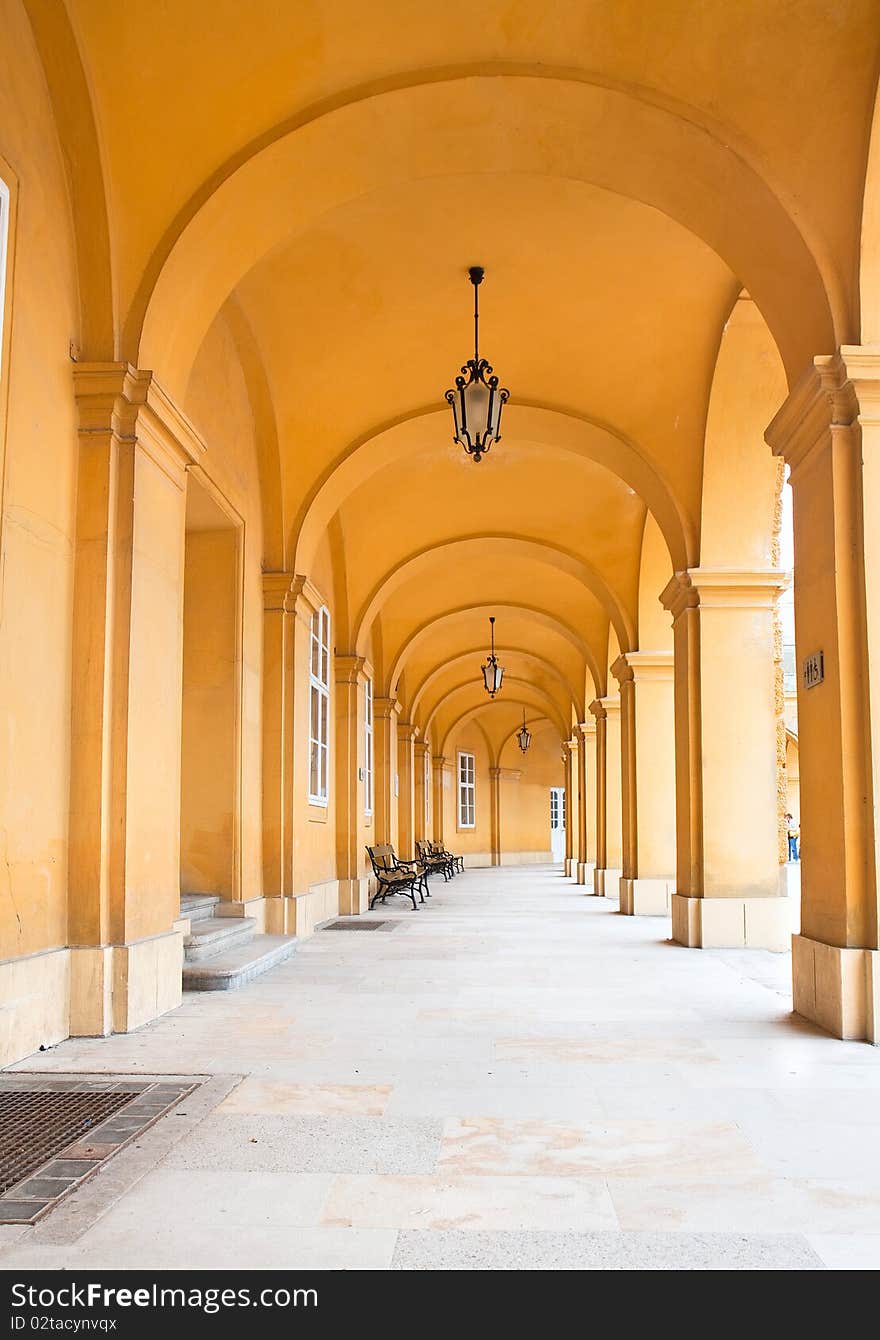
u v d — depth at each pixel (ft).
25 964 16.72
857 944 18.78
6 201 16.43
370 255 28.17
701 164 20.38
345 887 47.67
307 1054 16.92
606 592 49.39
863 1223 9.72
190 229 19.93
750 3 18.47
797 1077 15.53
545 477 46.06
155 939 20.20
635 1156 11.73
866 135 18.72
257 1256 8.91
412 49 19.42
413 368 33.22
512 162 21.85
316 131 20.16
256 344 31.45
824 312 19.63
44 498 18.13
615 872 61.16
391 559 49.70
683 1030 19.22
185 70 19.15
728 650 33.65
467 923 42.47
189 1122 12.98
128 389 19.69
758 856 33.14
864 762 19.01
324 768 43.88
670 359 32.27
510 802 124.67
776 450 22.03
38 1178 10.89
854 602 19.36
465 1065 16.20
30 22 17.99
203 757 31.30
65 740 18.76
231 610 31.71
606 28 19.12
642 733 47.11
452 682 93.81
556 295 30.04
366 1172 11.14
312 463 34.94
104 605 19.20
